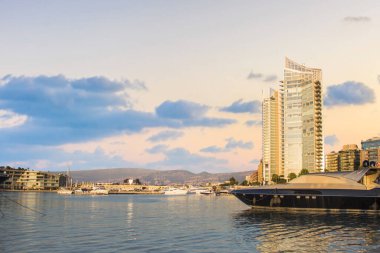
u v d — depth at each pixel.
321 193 79.62
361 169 85.06
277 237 44.94
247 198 88.44
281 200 83.88
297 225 56.84
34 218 68.81
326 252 36.00
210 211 89.12
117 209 97.88
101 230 51.03
